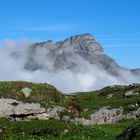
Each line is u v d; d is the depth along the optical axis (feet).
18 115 182.50
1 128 156.76
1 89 196.95
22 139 151.33
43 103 195.11
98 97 414.62
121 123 237.04
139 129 134.21
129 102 285.23
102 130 178.91
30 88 202.59
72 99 221.66
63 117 193.88
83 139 156.76
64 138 158.40
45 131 162.40
